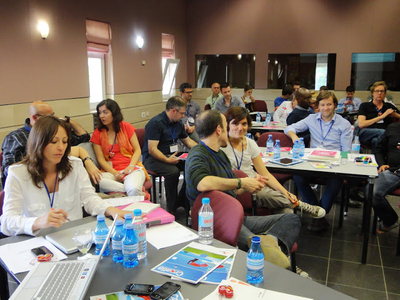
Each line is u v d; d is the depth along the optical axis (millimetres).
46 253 1422
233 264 1358
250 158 2797
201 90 9227
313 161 3127
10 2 4496
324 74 8188
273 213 2607
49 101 5227
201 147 2064
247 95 7406
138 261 1385
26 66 4789
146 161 3770
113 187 3053
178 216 3727
